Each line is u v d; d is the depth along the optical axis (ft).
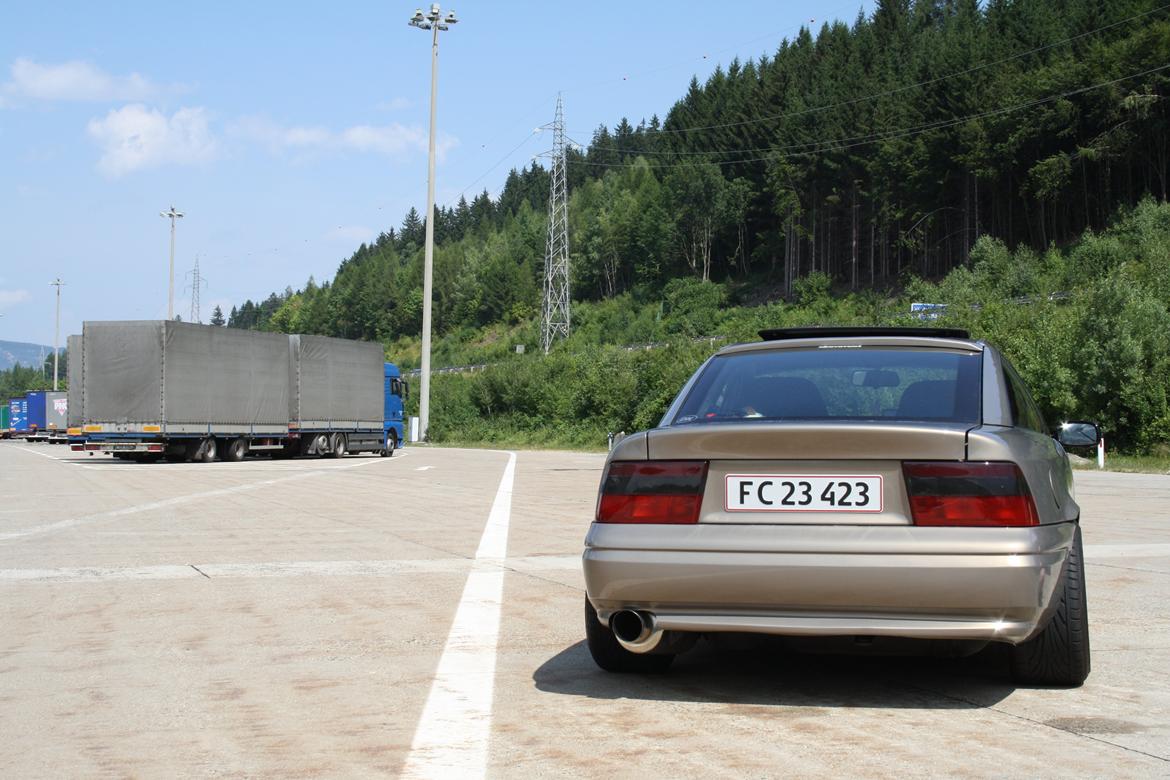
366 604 21.76
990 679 15.16
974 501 12.43
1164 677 15.21
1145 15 236.84
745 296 351.25
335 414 118.73
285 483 66.44
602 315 394.32
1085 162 239.50
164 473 80.84
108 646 17.83
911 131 277.03
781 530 12.78
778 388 15.19
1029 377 101.30
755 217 367.25
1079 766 11.08
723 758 11.43
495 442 186.70
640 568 13.12
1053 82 241.76
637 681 15.19
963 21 320.50
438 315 542.57
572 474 77.20
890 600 12.32
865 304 200.03
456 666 16.20
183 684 15.19
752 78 392.27
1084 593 14.24
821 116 309.63
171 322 98.48
